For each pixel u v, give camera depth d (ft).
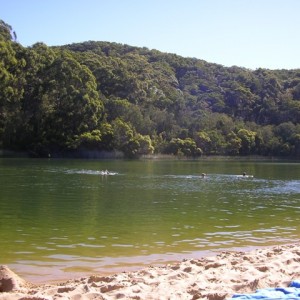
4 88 295.89
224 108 463.83
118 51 590.96
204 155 370.12
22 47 321.32
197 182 141.28
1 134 309.63
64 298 29.73
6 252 47.60
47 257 45.73
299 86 485.15
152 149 334.44
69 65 327.06
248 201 95.40
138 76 424.46
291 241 55.16
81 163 249.55
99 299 30.32
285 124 400.47
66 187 116.98
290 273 38.19
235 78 532.73
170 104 410.52
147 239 54.60
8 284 34.09
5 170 180.55
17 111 310.45
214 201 94.27
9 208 78.69
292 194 110.73
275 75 538.06
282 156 387.34
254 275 36.88
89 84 330.54
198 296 30.19
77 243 52.06
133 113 352.69
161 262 44.42
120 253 47.70
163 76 493.77
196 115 419.95
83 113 322.75
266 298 29.32
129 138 327.88
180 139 363.56
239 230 61.52
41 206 81.82
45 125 320.70
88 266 42.60
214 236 57.26
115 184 127.95
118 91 384.27
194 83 524.93
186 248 50.44
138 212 76.28
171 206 84.69
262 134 393.50
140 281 35.32
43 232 57.98
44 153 317.63
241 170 215.92
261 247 51.72
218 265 40.78
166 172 186.09
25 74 317.22
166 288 32.94
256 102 470.39
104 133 322.34
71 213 73.92
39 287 35.19
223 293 30.42
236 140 377.50
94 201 90.02
